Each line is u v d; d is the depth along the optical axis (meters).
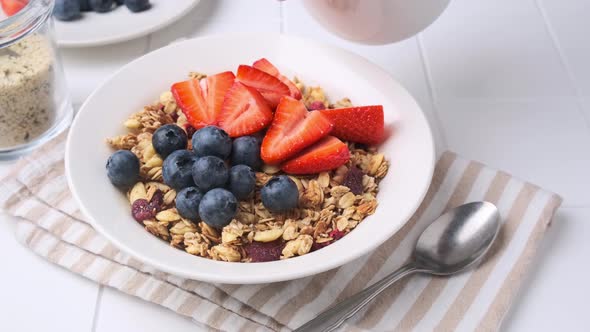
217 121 0.60
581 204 0.62
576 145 0.66
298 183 0.58
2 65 0.62
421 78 0.70
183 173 0.56
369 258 0.58
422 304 0.56
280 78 0.63
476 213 0.59
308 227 0.56
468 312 0.55
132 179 0.57
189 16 0.75
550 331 0.55
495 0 0.77
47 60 0.63
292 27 0.74
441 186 0.61
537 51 0.73
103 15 0.73
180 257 0.52
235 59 0.65
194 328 0.55
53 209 0.60
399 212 0.54
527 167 0.64
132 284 0.56
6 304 0.56
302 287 0.56
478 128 0.67
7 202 0.61
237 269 0.52
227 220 0.55
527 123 0.67
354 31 0.60
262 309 0.55
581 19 0.76
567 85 0.70
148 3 0.74
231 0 0.77
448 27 0.75
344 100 0.62
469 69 0.71
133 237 0.54
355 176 0.58
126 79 0.62
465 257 0.57
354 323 0.55
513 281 0.56
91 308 0.56
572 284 0.57
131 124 0.60
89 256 0.58
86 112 0.59
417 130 0.59
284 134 0.58
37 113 0.63
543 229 0.59
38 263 0.58
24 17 0.60
